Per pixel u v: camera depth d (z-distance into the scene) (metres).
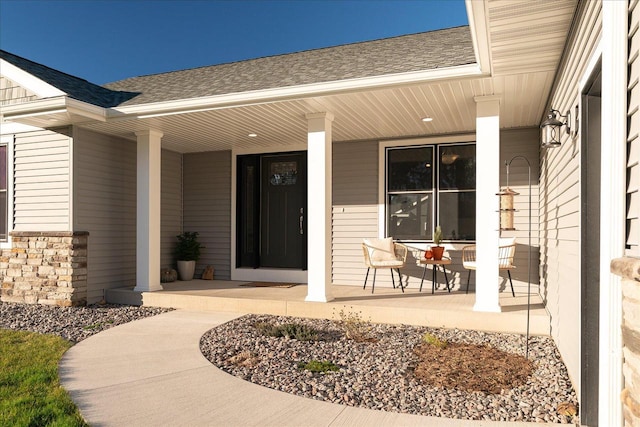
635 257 1.77
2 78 7.04
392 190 7.54
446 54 5.26
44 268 6.78
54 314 6.14
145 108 5.98
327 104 5.47
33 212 6.93
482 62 4.14
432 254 6.65
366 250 6.91
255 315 5.98
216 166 8.64
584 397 2.80
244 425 2.69
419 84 4.75
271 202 8.47
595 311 2.86
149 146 6.91
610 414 2.03
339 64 6.08
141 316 6.07
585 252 2.91
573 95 3.40
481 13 3.20
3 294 7.07
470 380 3.48
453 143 7.19
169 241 8.50
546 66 4.25
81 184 6.74
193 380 3.46
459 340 4.67
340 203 7.82
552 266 4.76
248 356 4.12
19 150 7.06
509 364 3.86
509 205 5.19
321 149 5.82
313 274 5.88
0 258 7.13
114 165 7.33
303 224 8.19
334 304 5.67
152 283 6.94
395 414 2.84
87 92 7.02
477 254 5.13
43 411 2.82
